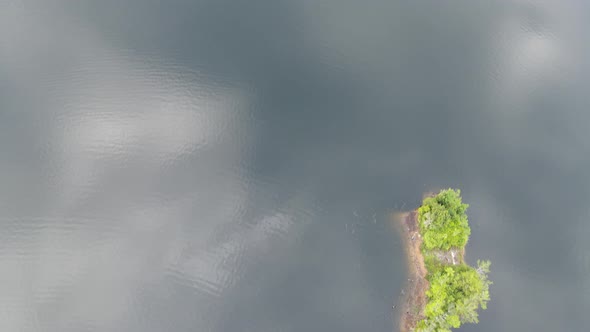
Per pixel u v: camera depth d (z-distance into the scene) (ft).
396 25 524.52
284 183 408.67
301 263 375.25
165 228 377.91
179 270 362.94
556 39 548.72
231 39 480.64
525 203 429.79
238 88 449.48
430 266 369.30
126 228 374.84
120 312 343.05
